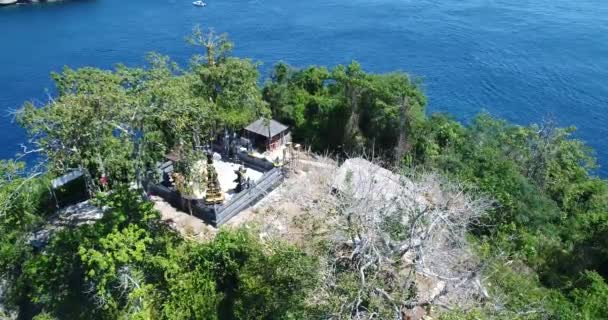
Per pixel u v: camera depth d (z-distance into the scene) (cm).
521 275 3978
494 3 15700
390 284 3128
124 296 3316
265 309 3291
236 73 5156
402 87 6388
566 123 9538
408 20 14475
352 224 3253
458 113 9894
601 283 3791
